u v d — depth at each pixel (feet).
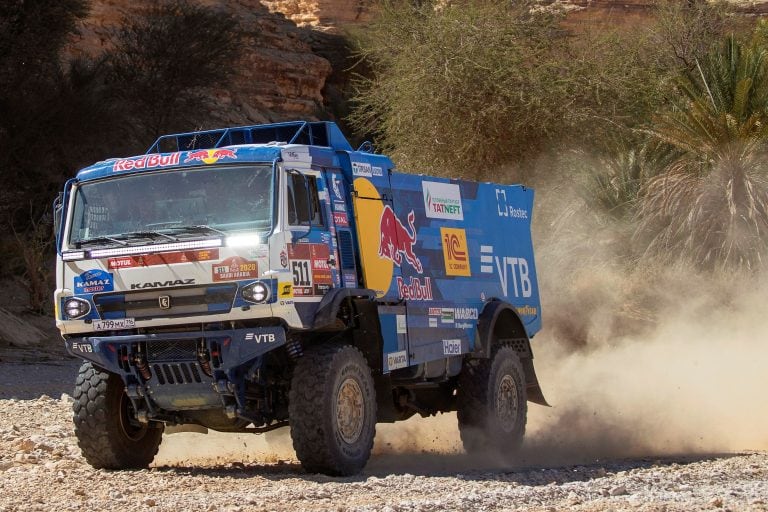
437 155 232.94
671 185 180.75
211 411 74.18
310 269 70.18
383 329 76.13
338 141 78.59
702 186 177.88
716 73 185.06
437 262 84.84
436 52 229.04
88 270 71.20
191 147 83.20
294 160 71.15
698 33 301.02
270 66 391.04
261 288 67.26
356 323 75.05
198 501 58.54
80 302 71.26
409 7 244.83
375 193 78.64
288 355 72.74
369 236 76.79
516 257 97.55
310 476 69.46
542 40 241.55
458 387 88.02
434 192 86.53
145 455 77.36
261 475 70.69
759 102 183.21
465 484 66.28
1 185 234.17
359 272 75.51
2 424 97.86
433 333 82.58
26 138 236.43
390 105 240.94
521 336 95.61
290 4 462.60
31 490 63.82
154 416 73.36
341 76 426.92
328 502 58.65
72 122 242.99
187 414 75.00
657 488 66.39
